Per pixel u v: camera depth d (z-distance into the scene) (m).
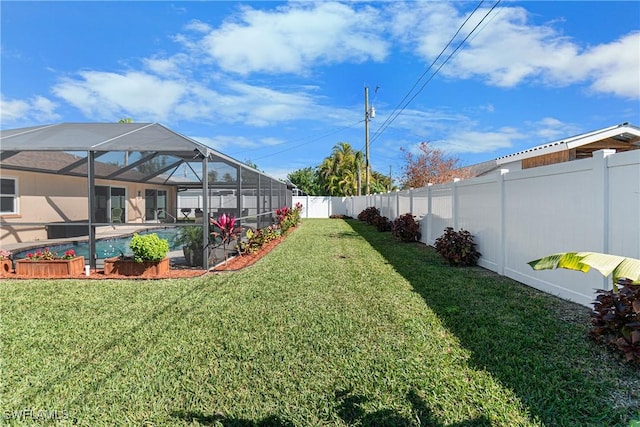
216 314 4.69
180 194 21.66
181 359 3.42
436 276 6.68
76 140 8.20
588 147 10.43
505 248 6.57
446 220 9.57
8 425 2.48
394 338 3.80
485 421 2.42
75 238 12.59
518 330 3.91
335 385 2.92
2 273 7.37
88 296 5.62
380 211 19.16
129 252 10.80
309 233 15.55
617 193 3.99
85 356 3.51
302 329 4.12
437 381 2.92
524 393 2.71
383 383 2.92
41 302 5.30
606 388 2.74
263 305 5.05
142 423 2.51
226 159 9.00
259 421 2.51
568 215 4.82
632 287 3.09
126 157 10.47
